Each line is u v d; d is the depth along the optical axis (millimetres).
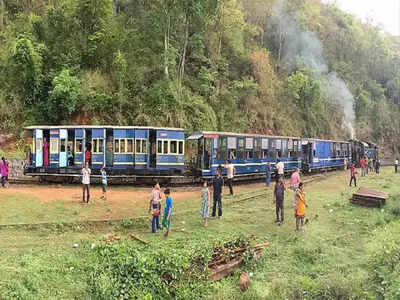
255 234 15062
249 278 10969
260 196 22484
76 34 32219
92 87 29688
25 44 27984
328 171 42094
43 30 31453
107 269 10281
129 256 10750
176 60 36875
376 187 28828
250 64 44844
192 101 33688
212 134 25094
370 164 44281
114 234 13953
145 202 18875
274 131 44250
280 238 14797
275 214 18359
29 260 10766
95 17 32719
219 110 36812
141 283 9820
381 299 10094
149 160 24031
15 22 32562
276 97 48312
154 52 34625
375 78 78312
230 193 22266
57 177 24172
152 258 10594
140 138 23891
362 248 14258
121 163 23656
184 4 33250
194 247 12086
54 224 14172
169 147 24328
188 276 10430
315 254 13320
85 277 10234
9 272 9797
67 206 17062
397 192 26109
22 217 14836
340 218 18328
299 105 52312
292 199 22172
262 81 44906
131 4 38219
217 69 39875
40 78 28891
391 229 16516
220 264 11633
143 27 35750
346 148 46750
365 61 76375
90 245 12438
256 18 53500
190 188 23922
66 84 27625
